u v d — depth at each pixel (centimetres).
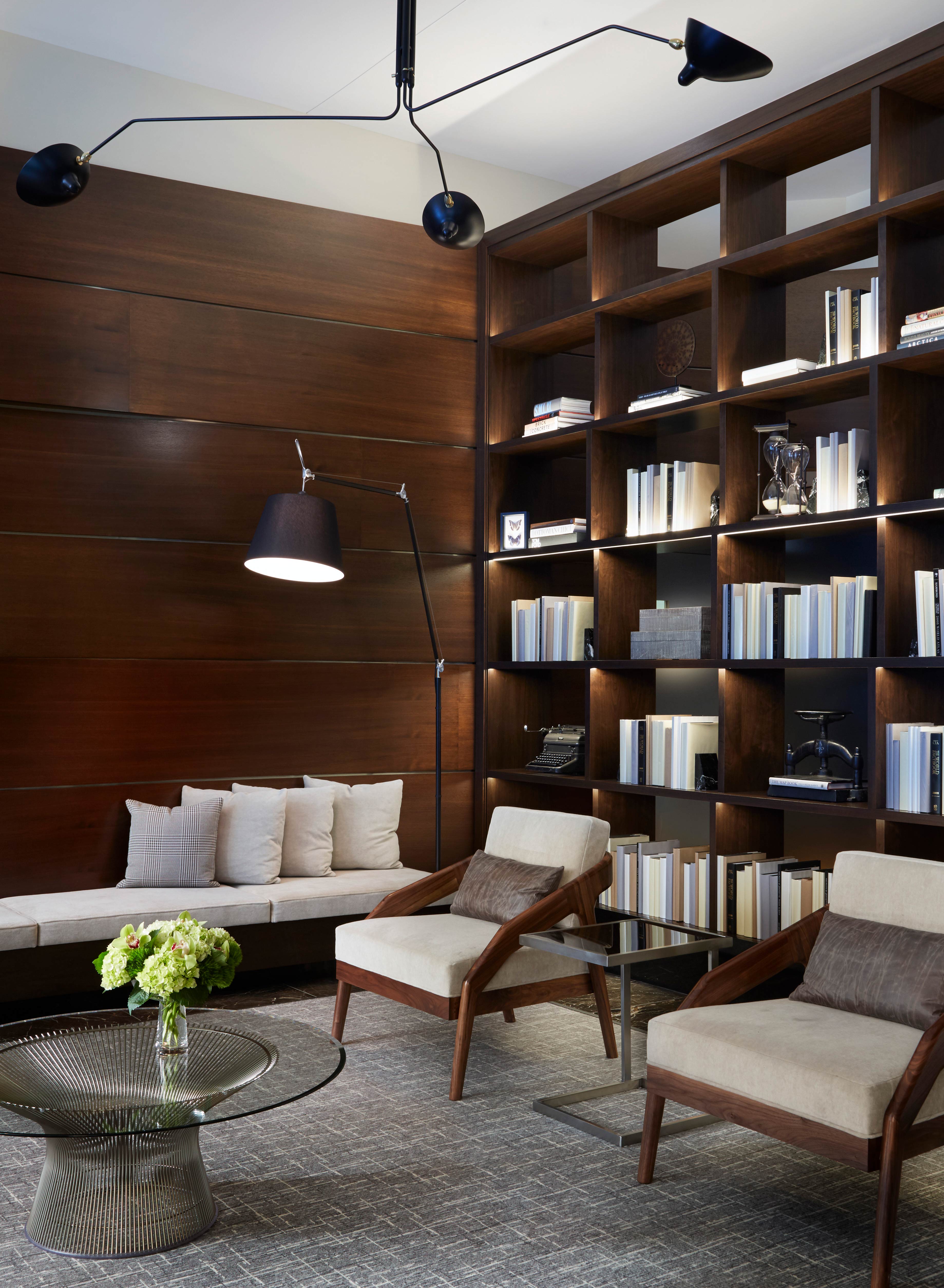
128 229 495
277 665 530
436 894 425
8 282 469
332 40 495
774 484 460
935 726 410
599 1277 248
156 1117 238
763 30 492
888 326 408
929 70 396
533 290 603
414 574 570
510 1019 436
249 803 489
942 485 423
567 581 615
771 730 477
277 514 470
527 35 491
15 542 472
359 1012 448
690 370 598
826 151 462
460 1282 246
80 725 484
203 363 511
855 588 420
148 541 500
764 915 445
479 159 612
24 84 491
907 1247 262
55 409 482
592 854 397
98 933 422
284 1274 249
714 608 471
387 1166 305
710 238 675
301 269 538
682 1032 289
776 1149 321
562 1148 318
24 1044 285
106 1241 258
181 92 528
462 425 587
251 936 457
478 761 588
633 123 574
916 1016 282
